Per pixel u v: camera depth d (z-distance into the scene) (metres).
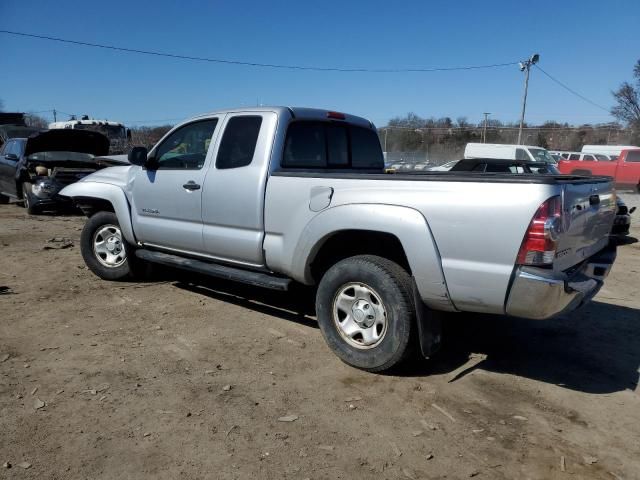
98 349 4.37
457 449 3.12
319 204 4.20
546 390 3.93
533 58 37.94
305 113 5.03
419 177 3.76
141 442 3.08
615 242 4.92
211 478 2.79
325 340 4.29
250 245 4.73
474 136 61.88
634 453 3.15
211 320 5.16
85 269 7.04
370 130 6.04
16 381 3.76
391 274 3.90
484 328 5.27
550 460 3.05
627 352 4.73
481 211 3.48
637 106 49.19
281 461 2.95
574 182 3.70
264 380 3.92
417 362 4.27
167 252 5.76
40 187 12.27
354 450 3.08
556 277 3.36
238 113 4.99
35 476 2.75
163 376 3.93
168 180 5.45
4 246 8.59
